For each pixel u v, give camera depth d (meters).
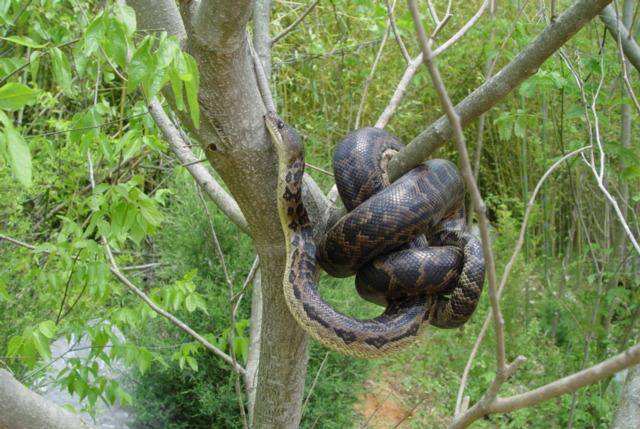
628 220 8.01
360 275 3.09
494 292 1.74
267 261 3.01
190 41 2.38
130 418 6.75
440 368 8.66
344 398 7.14
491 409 1.94
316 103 10.73
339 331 2.91
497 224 11.16
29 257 5.55
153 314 4.41
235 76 2.43
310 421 6.80
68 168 6.36
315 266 3.02
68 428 2.61
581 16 2.35
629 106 6.46
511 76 2.50
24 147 2.10
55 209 7.62
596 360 7.20
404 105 10.72
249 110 2.57
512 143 10.89
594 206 9.45
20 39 3.09
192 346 4.68
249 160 2.66
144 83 2.28
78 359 4.23
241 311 6.63
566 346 8.79
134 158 7.93
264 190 2.77
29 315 5.31
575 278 9.09
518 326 8.57
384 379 8.58
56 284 4.15
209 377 6.64
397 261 2.99
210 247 6.98
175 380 6.71
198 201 7.14
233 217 3.53
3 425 2.49
